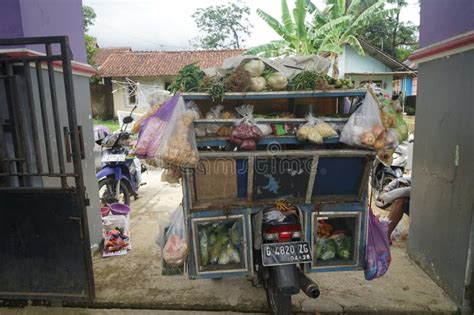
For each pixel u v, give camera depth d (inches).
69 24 142.8
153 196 247.9
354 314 110.8
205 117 104.7
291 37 426.3
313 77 97.2
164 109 96.0
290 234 94.9
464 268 109.2
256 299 117.4
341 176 99.7
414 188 142.0
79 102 148.1
